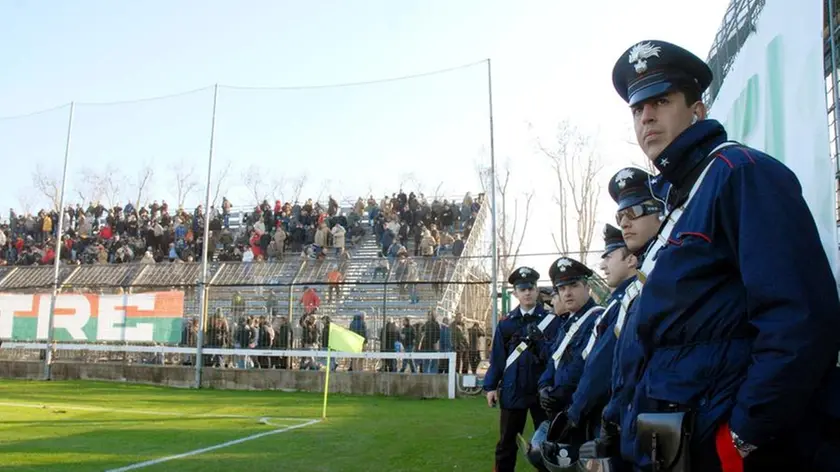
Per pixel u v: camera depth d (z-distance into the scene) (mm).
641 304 2420
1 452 7305
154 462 6938
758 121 4117
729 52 5148
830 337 1896
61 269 20688
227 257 24297
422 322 16156
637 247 3316
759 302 1985
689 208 2311
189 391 15930
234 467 6762
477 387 15125
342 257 20000
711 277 2230
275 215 25484
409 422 10547
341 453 7641
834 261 2918
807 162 3174
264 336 16891
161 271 19625
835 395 2090
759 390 1919
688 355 2268
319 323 16766
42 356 19188
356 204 25359
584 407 4016
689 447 2164
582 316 5051
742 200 2111
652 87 2488
